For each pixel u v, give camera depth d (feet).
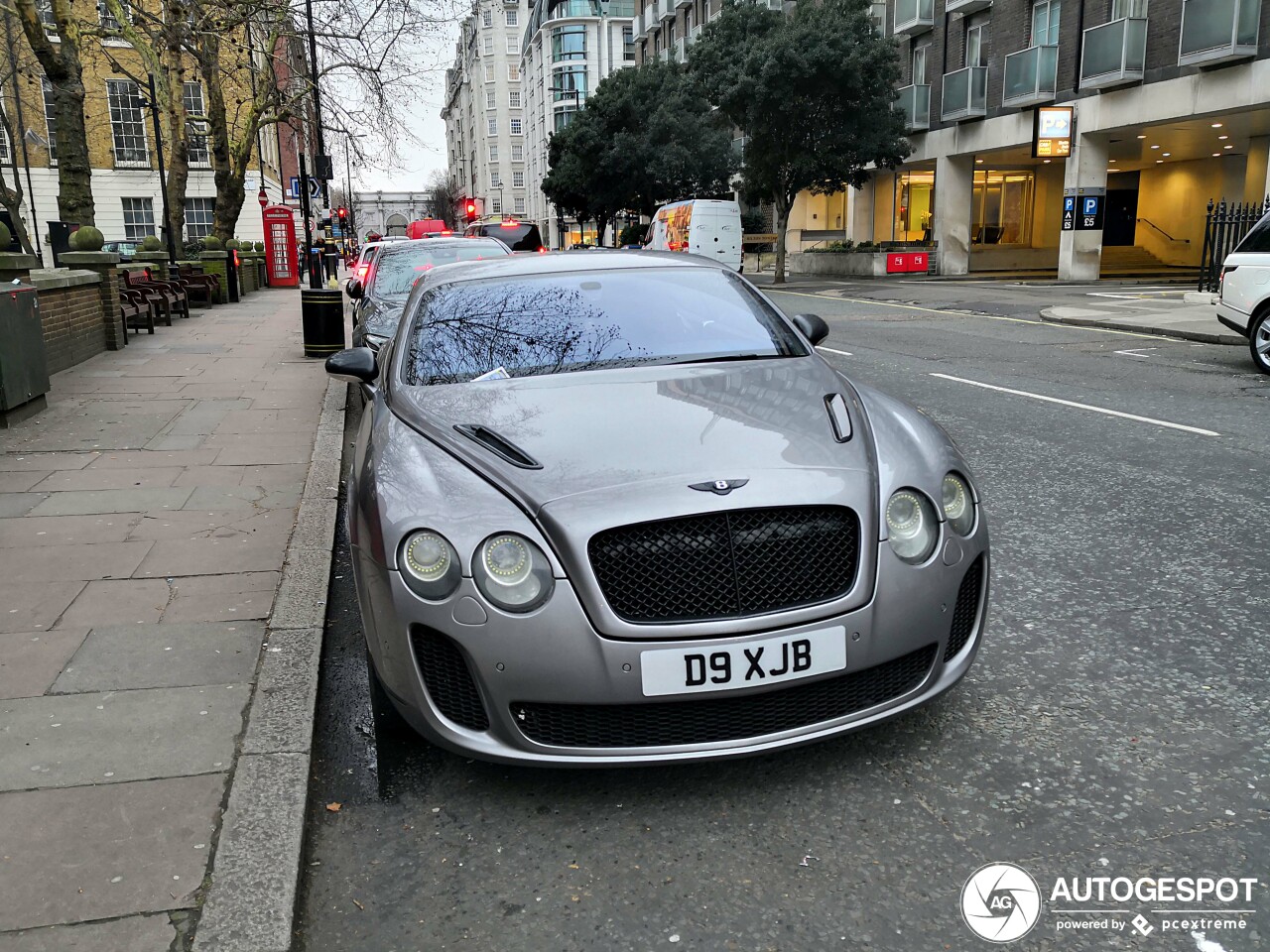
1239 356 37.32
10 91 122.62
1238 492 18.51
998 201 124.36
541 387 11.39
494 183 388.57
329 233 144.46
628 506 8.61
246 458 22.89
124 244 129.90
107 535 17.11
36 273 35.99
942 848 8.40
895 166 106.73
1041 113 89.86
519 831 8.87
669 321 13.37
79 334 39.60
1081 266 92.38
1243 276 33.32
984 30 103.55
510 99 382.83
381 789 9.61
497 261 15.57
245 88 119.44
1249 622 12.68
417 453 9.86
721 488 8.76
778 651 8.55
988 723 10.38
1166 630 12.53
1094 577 14.44
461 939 7.53
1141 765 9.51
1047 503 18.22
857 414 10.46
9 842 8.41
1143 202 119.85
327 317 41.09
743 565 8.61
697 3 175.73
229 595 14.21
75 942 7.27
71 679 11.48
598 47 298.35
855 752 9.93
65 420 27.30
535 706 8.65
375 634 9.19
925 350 41.32
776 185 104.58
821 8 101.60
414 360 12.60
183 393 32.17
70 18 53.98
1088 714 10.50
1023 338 45.24
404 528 8.86
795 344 13.17
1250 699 10.69
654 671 8.40
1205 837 8.41
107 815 8.80
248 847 8.34
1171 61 79.71
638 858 8.43
